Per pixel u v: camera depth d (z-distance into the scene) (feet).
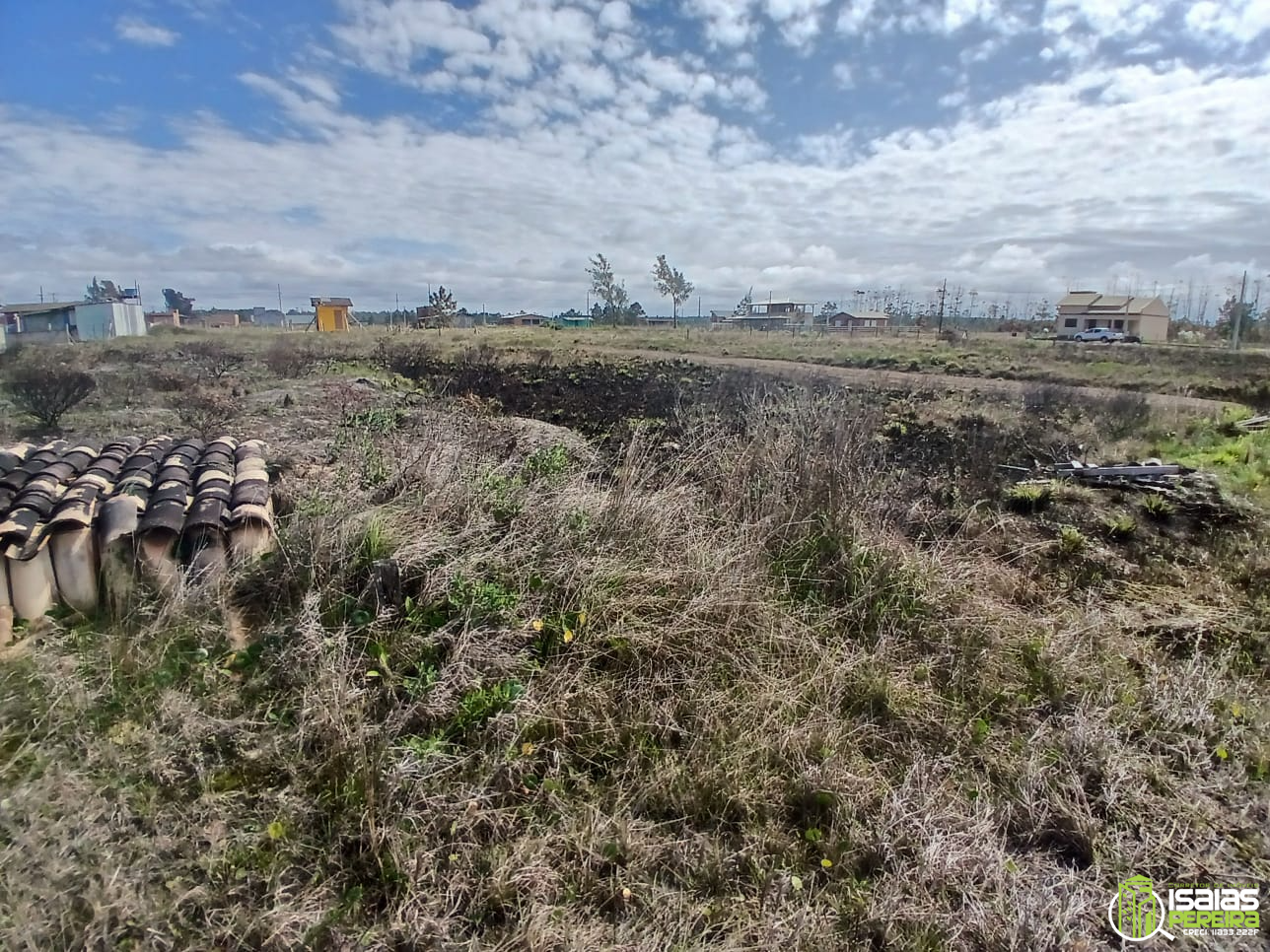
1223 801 7.94
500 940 5.85
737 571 10.89
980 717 9.15
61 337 98.37
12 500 9.68
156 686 7.84
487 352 57.93
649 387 40.06
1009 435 28.43
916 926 6.22
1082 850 7.25
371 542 9.88
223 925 5.59
